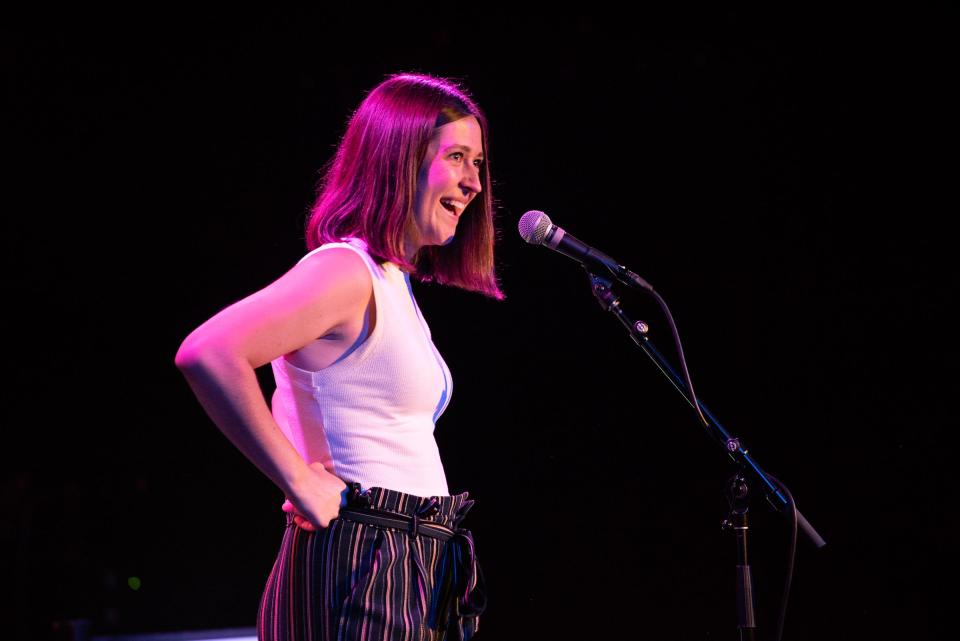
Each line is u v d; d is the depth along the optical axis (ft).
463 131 18.72
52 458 48.44
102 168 47.09
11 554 47.91
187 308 48.26
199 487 49.37
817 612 41.93
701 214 47.47
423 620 16.26
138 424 49.01
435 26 48.55
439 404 18.07
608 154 48.78
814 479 43.52
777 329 45.47
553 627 45.57
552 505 46.75
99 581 48.44
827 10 45.93
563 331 47.80
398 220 17.53
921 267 43.19
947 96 43.21
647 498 45.96
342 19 47.98
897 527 41.83
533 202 48.37
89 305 47.98
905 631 40.65
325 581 15.87
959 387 41.91
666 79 48.78
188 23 46.55
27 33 45.34
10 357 47.62
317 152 47.80
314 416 16.80
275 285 15.96
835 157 45.50
